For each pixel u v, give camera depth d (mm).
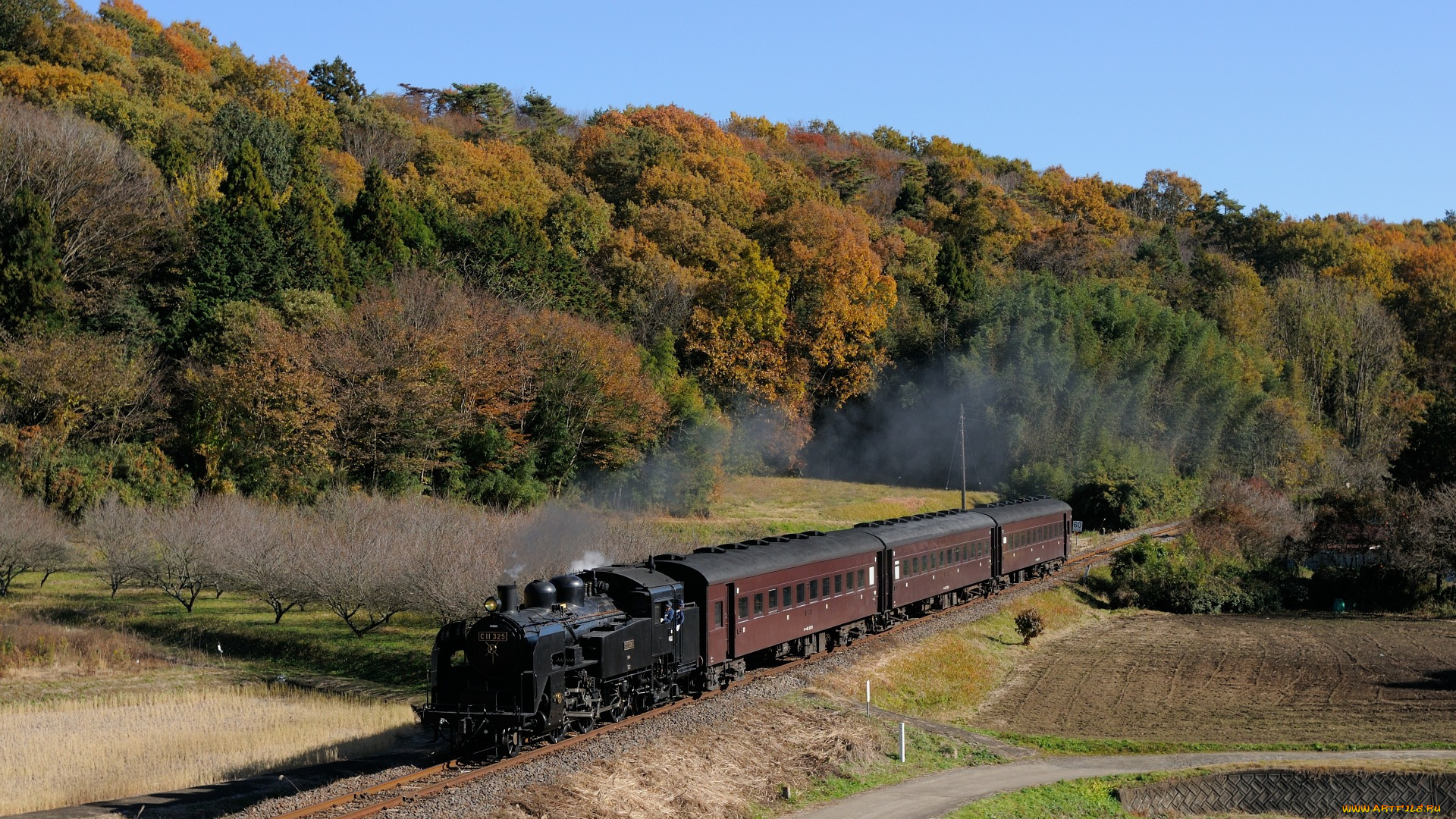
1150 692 33656
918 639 35406
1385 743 26859
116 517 42344
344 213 67438
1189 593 49969
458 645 20734
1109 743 26484
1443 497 49188
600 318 69375
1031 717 30438
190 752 22516
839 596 32281
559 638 20578
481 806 17594
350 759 21469
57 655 33000
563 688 20656
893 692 29906
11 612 40062
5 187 54562
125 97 71500
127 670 32438
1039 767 24156
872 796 21500
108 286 54312
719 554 27812
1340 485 69750
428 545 34531
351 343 50938
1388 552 51344
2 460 47656
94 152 57875
